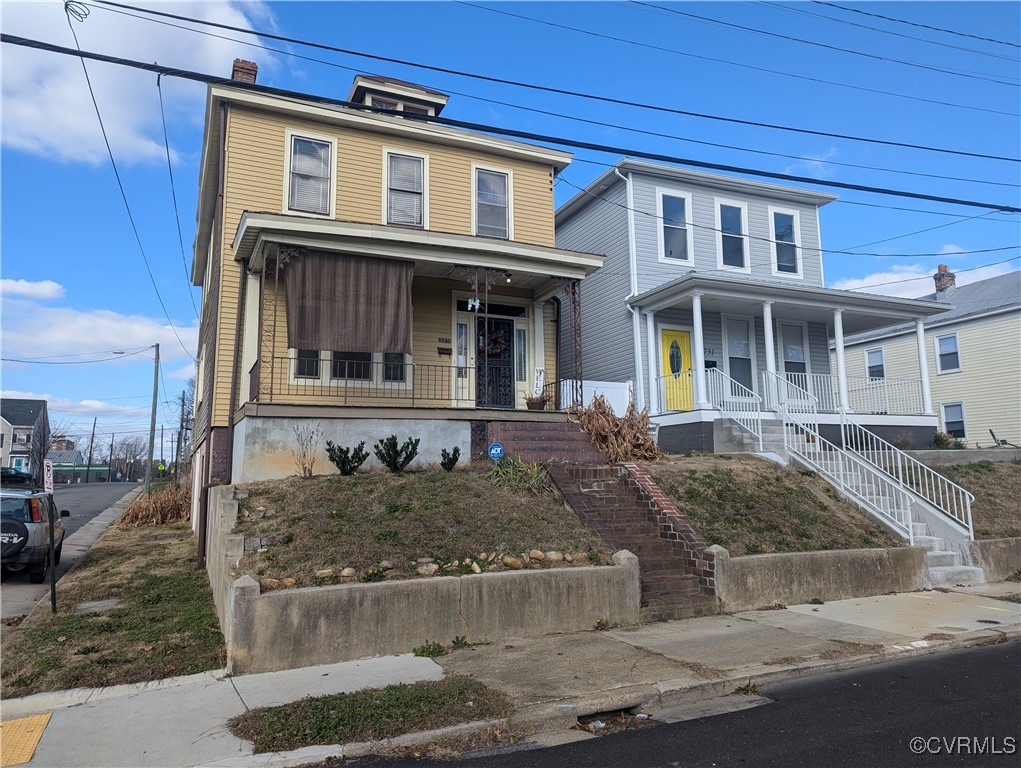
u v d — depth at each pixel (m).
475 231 14.89
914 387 19.31
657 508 9.83
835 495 11.95
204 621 7.80
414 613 6.86
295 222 11.30
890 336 27.42
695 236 18.66
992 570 10.89
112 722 5.14
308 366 12.80
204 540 11.59
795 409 16.72
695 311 15.88
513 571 7.48
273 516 8.34
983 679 6.21
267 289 12.64
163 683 5.95
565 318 20.59
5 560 9.95
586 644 7.03
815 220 20.36
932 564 10.64
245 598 6.30
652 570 8.95
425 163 14.55
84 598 9.22
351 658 6.58
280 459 10.64
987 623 8.07
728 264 19.02
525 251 13.19
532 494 9.73
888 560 9.91
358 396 13.14
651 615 8.00
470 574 7.34
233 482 11.56
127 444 102.00
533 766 4.48
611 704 5.44
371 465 11.20
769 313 16.67
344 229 11.65
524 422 12.39
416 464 11.50
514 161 15.55
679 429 16.08
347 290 11.93
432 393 14.13
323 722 4.98
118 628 7.57
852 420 16.91
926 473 13.74
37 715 5.32
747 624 7.92
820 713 5.38
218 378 12.16
